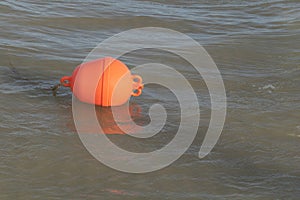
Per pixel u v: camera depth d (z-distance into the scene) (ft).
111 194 63.21
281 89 95.81
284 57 112.16
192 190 64.69
